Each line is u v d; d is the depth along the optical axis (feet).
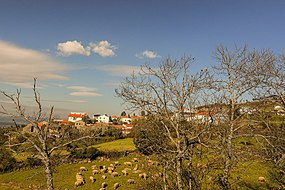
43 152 45.68
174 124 36.22
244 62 53.72
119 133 205.87
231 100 49.16
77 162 134.72
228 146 37.11
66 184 101.50
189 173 37.19
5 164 126.00
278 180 61.31
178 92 36.45
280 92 49.03
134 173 106.01
